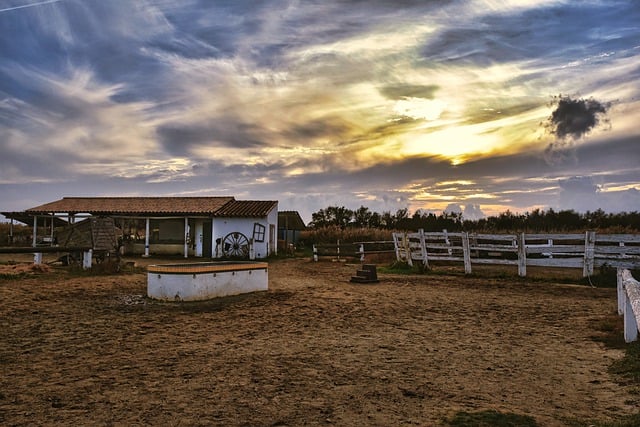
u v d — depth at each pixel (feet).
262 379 19.06
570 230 103.55
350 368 20.72
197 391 17.53
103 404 16.17
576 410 15.60
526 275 57.52
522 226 125.08
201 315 34.19
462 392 17.52
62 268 63.52
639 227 113.70
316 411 15.55
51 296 42.32
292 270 70.38
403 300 41.16
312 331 28.78
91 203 109.29
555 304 39.11
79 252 65.36
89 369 20.54
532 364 21.39
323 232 129.08
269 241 100.17
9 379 19.10
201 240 100.17
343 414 15.28
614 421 14.29
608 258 53.62
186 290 40.16
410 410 15.60
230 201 106.42
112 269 61.98
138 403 16.26
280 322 31.65
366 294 44.75
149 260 88.69
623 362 20.85
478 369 20.62
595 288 49.06
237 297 42.37
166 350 24.03
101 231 67.92
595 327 29.37
